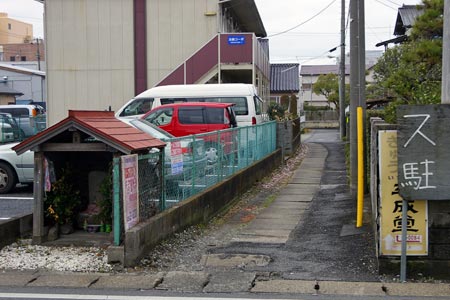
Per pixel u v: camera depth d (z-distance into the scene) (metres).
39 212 8.07
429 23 12.51
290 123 24.05
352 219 9.87
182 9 26.73
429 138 6.42
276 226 9.84
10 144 13.88
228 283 6.48
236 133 13.73
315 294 6.07
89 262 7.20
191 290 6.23
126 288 6.28
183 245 8.24
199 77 24.53
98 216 8.37
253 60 24.28
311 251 7.90
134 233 7.07
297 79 49.16
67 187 8.36
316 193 13.85
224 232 9.40
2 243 7.90
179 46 26.80
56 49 27.39
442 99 6.89
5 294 6.05
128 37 27.06
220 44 24.42
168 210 8.48
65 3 27.25
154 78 26.95
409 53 12.38
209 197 10.46
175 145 9.26
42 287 6.32
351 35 11.95
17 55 74.50
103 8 27.14
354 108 12.05
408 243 6.61
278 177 17.28
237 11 30.84
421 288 6.24
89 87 27.33
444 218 6.54
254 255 7.71
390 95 19.39
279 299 5.89
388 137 6.67
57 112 27.47
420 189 6.43
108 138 7.55
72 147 7.81
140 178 7.82
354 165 12.11
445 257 6.56
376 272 6.82
